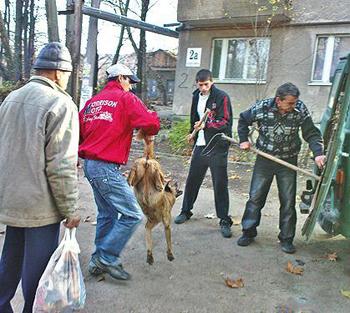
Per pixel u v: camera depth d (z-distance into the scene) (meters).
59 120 2.21
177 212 5.45
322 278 3.60
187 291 3.27
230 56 12.04
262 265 3.83
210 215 5.29
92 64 9.08
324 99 10.61
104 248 3.31
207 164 4.65
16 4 18.97
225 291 3.30
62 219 2.40
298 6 10.65
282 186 4.11
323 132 4.40
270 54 11.24
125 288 3.27
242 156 9.42
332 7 10.24
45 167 2.23
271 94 11.38
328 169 3.41
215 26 12.02
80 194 6.02
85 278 3.39
